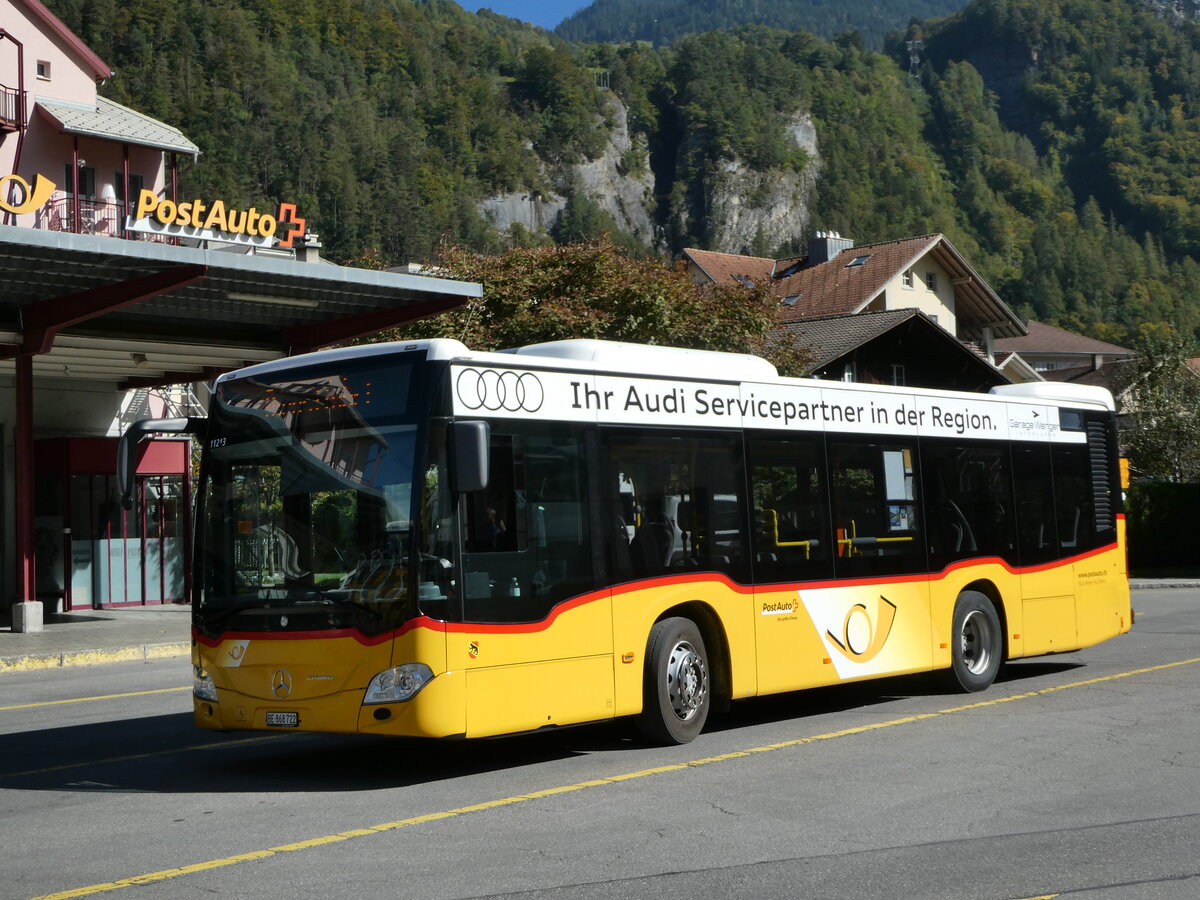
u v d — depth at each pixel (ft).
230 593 31.04
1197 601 92.84
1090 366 346.54
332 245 531.09
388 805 27.76
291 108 561.02
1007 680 47.34
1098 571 49.42
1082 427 49.88
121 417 92.94
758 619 36.37
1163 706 39.47
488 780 30.40
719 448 36.11
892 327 148.36
